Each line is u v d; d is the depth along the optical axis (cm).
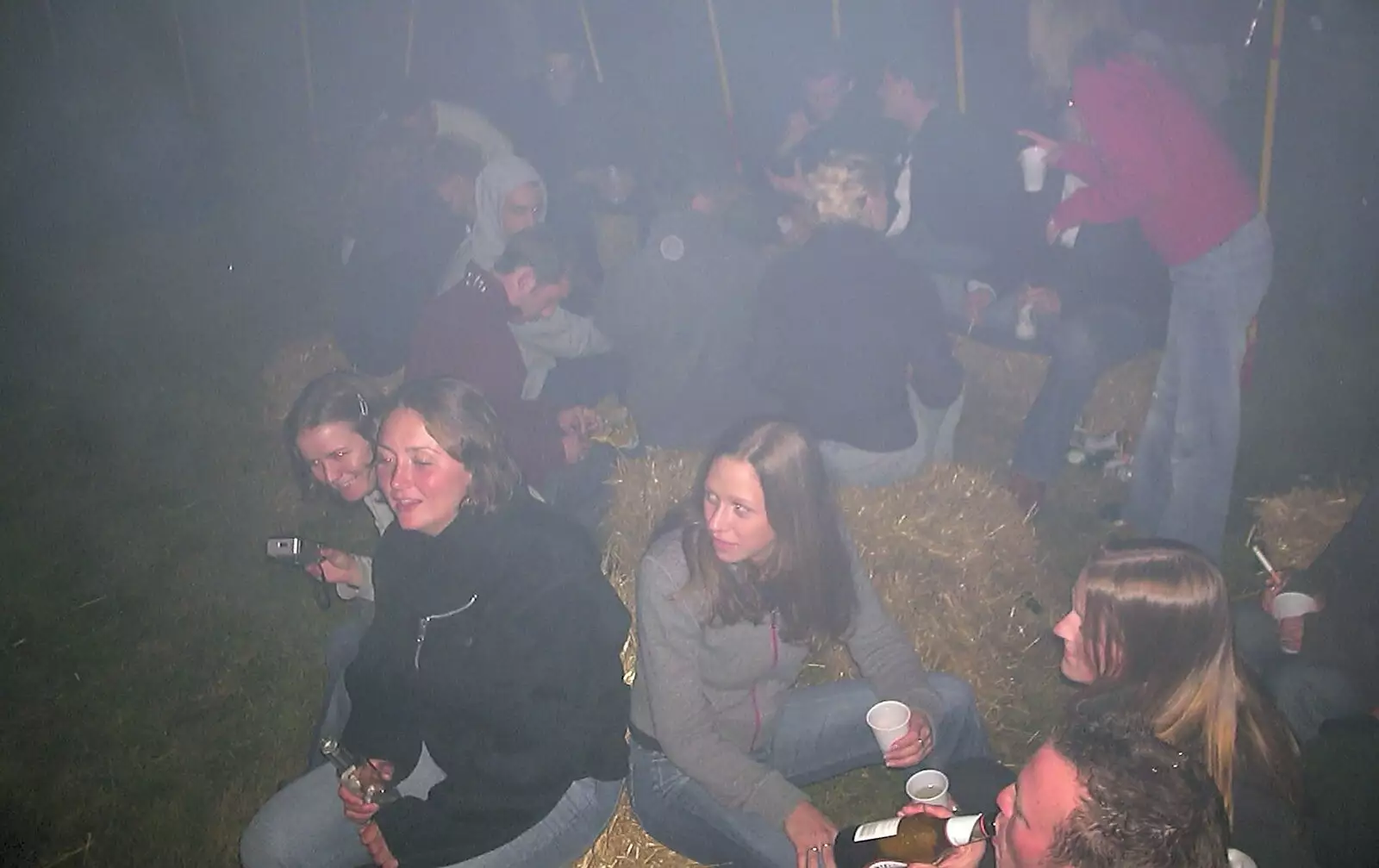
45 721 450
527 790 314
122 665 478
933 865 278
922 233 606
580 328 528
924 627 453
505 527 312
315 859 320
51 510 576
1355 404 613
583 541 323
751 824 325
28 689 466
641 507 511
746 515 300
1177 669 279
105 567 535
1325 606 355
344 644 388
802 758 353
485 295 453
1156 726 281
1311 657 354
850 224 470
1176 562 281
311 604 509
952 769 330
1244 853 251
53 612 508
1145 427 491
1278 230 760
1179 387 464
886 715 335
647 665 320
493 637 309
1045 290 584
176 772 426
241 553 544
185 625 499
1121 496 554
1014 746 418
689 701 319
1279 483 561
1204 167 430
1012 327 597
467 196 556
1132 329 513
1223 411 458
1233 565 508
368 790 315
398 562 316
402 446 306
